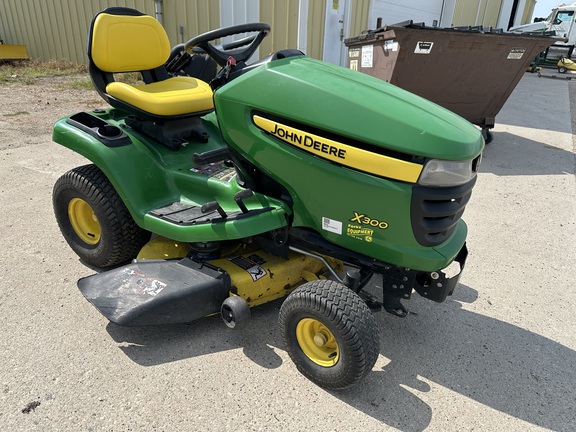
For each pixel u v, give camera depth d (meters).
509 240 3.42
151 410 1.81
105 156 2.39
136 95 2.49
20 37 11.94
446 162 1.73
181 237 2.17
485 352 2.25
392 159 1.74
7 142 5.06
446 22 12.91
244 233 2.01
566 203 4.16
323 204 1.95
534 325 2.47
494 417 1.88
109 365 2.03
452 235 2.04
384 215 1.83
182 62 3.26
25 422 1.73
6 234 3.10
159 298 2.04
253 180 2.19
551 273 2.99
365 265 2.07
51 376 1.95
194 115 2.61
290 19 7.92
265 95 1.94
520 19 18.50
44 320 2.29
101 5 9.83
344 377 1.82
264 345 2.21
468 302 2.65
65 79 9.15
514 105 9.30
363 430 1.78
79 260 2.84
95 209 2.51
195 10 8.52
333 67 2.10
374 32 5.13
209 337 2.24
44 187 3.90
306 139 1.88
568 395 2.01
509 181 4.72
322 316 1.80
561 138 6.64
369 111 1.77
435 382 2.05
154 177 2.47
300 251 2.23
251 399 1.89
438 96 5.26
